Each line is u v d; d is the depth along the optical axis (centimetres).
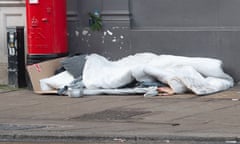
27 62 2920
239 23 2825
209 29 2859
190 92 2642
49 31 2875
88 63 2805
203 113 2178
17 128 2009
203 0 2872
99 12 3012
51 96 2727
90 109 2347
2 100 2642
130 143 1781
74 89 2686
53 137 1872
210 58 2852
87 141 1830
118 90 2684
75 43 3064
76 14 3045
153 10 2947
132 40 2973
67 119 2156
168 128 1923
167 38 2923
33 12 2864
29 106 2467
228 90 2697
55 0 2872
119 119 2119
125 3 2969
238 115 2123
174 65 2753
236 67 2827
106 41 3011
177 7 2911
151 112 2231
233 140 1753
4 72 3125
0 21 3122
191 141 1775
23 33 2991
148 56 2866
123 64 2856
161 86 2684
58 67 2903
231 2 2831
